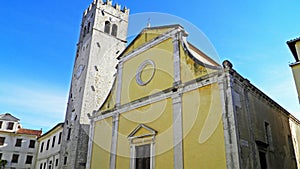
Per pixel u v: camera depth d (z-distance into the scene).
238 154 8.60
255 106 11.19
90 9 24.91
